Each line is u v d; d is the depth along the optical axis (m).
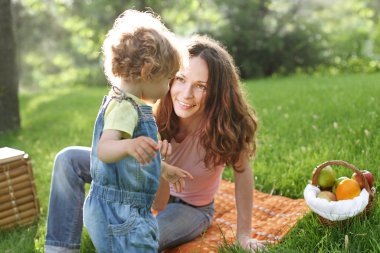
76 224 2.62
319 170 2.73
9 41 7.42
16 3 21.20
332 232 2.60
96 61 27.80
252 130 2.82
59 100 12.70
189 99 2.65
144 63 2.13
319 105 6.21
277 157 4.17
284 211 3.21
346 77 11.68
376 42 19.50
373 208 2.73
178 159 2.90
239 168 2.81
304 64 18.25
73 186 2.62
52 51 27.11
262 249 2.55
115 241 2.23
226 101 2.70
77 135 6.57
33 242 3.05
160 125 2.85
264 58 18.08
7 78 7.44
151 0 19.41
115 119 2.10
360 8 22.38
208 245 2.80
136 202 2.24
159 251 2.76
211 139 2.73
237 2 18.64
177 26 21.80
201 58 2.65
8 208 3.27
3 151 3.40
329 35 19.27
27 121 8.97
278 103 7.23
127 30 2.21
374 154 3.64
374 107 5.34
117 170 2.22
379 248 2.30
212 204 3.09
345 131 4.45
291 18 18.69
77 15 20.52
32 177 3.38
